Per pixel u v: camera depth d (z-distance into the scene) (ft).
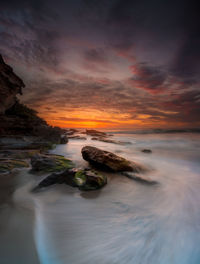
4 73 51.08
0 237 8.79
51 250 8.38
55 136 70.13
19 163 26.37
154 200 15.97
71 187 17.62
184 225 11.39
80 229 10.61
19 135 53.72
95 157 27.43
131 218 12.32
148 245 9.26
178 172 27.61
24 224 10.28
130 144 77.20
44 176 21.99
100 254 8.50
